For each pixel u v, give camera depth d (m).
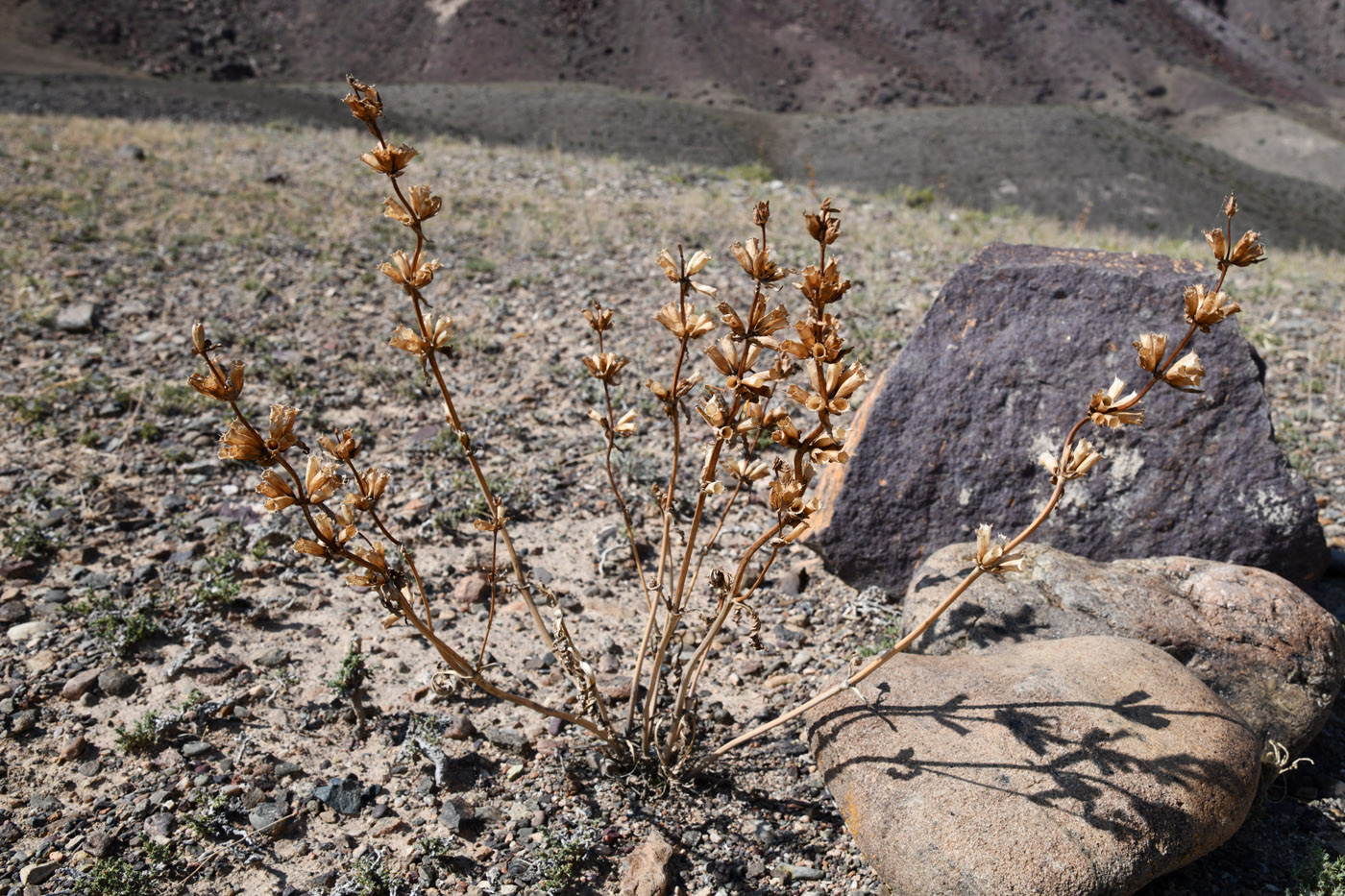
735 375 2.45
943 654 3.43
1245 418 4.14
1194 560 3.69
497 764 3.34
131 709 3.55
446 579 4.43
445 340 2.56
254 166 13.27
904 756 2.80
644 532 4.82
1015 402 4.32
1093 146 63.97
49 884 2.82
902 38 105.88
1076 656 3.06
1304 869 2.95
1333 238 57.59
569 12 99.38
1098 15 110.50
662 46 95.62
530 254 9.40
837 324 2.33
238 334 7.13
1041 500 4.23
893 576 4.30
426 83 91.19
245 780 3.24
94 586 4.21
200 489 5.09
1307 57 121.06
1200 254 11.10
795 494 2.37
